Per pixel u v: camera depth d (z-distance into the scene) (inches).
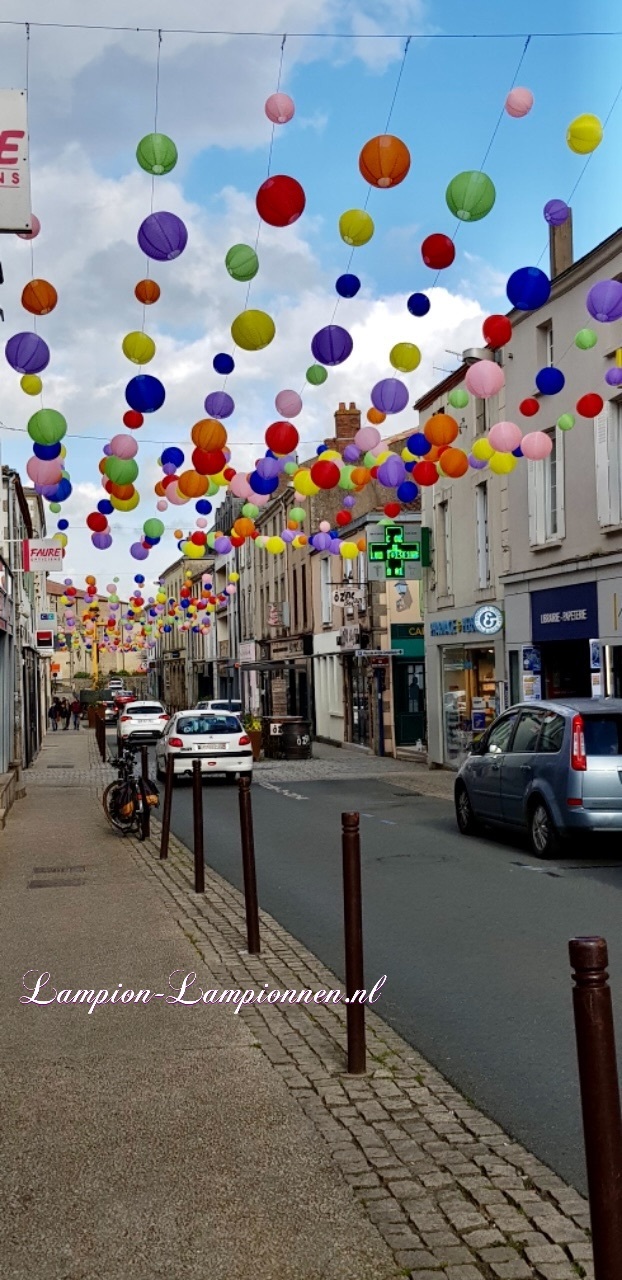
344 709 1578.5
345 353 417.1
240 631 2578.7
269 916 378.9
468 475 1048.2
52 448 473.7
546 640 884.6
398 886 434.0
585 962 114.8
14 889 434.3
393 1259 142.0
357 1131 185.8
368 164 328.5
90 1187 164.1
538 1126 190.4
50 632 1494.8
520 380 914.7
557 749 489.7
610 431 777.6
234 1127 187.5
